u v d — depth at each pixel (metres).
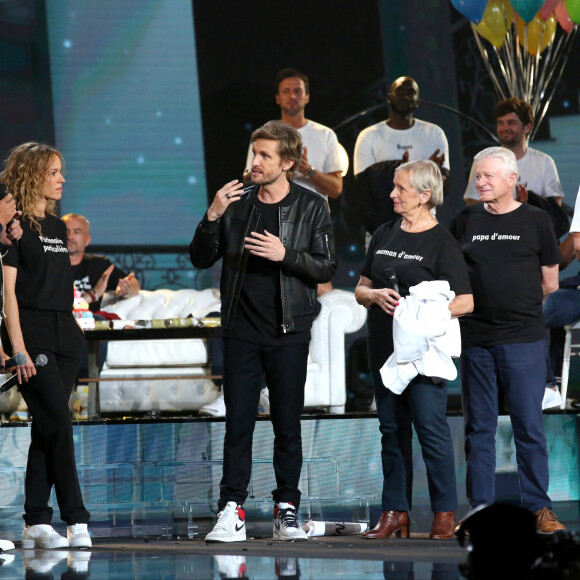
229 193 14.98
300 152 15.48
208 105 33.03
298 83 28.16
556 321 21.31
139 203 32.59
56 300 15.45
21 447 18.83
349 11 33.50
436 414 15.49
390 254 15.87
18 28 32.34
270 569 11.62
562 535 9.01
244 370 15.32
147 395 25.16
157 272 32.50
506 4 27.03
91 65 32.66
